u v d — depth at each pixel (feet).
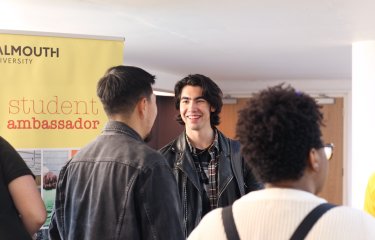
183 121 7.01
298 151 2.77
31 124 7.50
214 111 6.90
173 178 4.36
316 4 8.27
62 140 7.61
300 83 22.59
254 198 2.89
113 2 8.24
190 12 8.96
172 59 15.47
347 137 22.21
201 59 15.43
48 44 7.59
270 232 2.72
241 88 23.52
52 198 7.49
